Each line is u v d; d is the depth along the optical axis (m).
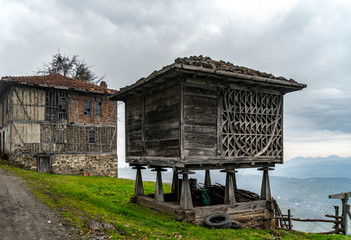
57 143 23.44
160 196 11.04
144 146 11.42
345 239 9.97
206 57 11.23
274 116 11.60
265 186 11.59
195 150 9.36
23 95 22.09
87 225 7.62
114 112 26.80
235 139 10.33
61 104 24.11
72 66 37.81
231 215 10.40
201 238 7.59
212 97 9.95
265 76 10.87
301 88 11.43
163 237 7.17
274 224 11.37
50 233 6.82
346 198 11.44
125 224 8.04
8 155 22.02
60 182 16.41
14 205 9.47
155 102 10.77
